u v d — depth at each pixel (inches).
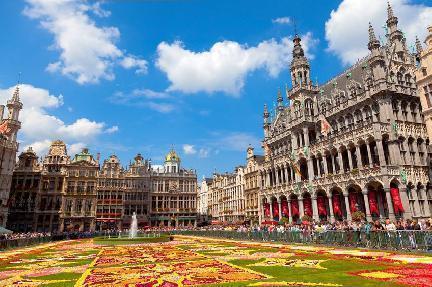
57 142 3275.1
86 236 2391.7
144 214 3467.0
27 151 3102.9
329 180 1822.1
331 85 2223.2
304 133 2106.3
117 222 3294.8
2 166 2514.8
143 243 1635.1
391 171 1486.2
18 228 2920.8
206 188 4576.8
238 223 2974.9
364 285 433.7
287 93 2329.0
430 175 1604.3
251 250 1039.0
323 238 1127.0
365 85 1755.7
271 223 2121.1
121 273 624.7
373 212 1539.1
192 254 960.9
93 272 648.4
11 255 1074.1
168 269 656.4
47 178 3132.4
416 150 1612.9
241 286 456.4
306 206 1999.3
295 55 2320.4
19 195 2997.0
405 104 1688.0
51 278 593.9
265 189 2493.8
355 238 994.1
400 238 856.3
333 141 1824.6
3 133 2504.9
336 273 535.2
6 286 515.8
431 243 778.2
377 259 691.4
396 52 1788.9
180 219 3639.3
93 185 3257.9
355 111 1828.2
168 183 3720.5
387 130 1558.8
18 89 2751.0
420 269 548.4
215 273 585.6
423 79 1379.2
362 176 1595.7
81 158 3334.2
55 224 3046.3
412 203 1502.2
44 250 1291.8
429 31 1370.6
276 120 2677.2
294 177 2197.3
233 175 3629.4
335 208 1771.7
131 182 3501.5
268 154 2728.8
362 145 1717.5
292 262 700.0
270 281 486.0
